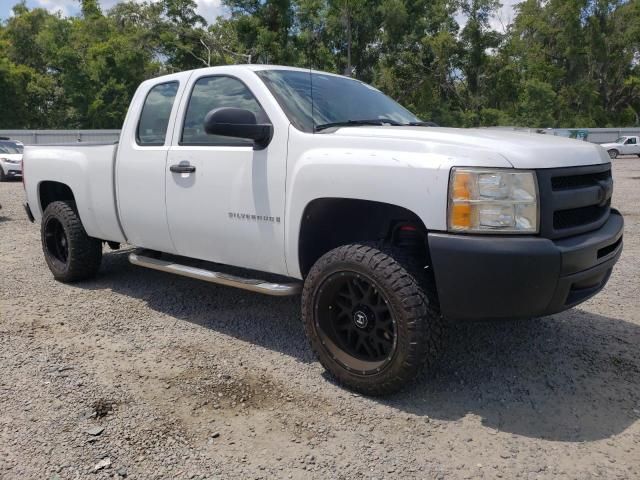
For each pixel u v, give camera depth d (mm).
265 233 3850
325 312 3588
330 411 3281
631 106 55625
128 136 4812
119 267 6355
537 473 2723
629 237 7980
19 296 5332
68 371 3756
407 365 3203
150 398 3416
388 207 3533
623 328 4508
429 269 3428
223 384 3602
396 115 4465
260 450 2910
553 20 53062
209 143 4219
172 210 4430
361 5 39094
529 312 3066
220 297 5332
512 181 2996
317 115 3910
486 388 3551
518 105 46062
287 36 38375
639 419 3201
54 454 2854
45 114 46656
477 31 42906
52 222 5805
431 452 2893
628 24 51875
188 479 2680
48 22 45969
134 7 42938
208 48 39656
